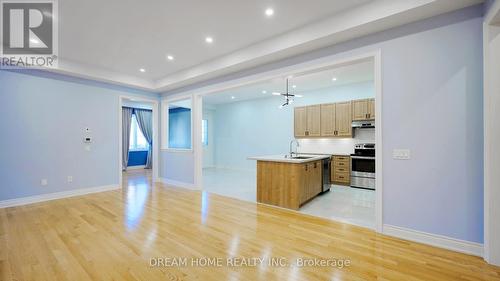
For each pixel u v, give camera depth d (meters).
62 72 4.48
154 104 6.43
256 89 6.89
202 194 4.95
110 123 5.40
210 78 4.93
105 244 2.56
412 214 2.65
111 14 2.82
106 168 5.32
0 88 3.96
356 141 6.25
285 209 3.88
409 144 2.65
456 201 2.40
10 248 2.47
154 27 3.16
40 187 4.37
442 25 2.45
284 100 7.75
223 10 2.75
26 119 4.22
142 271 2.05
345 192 5.21
